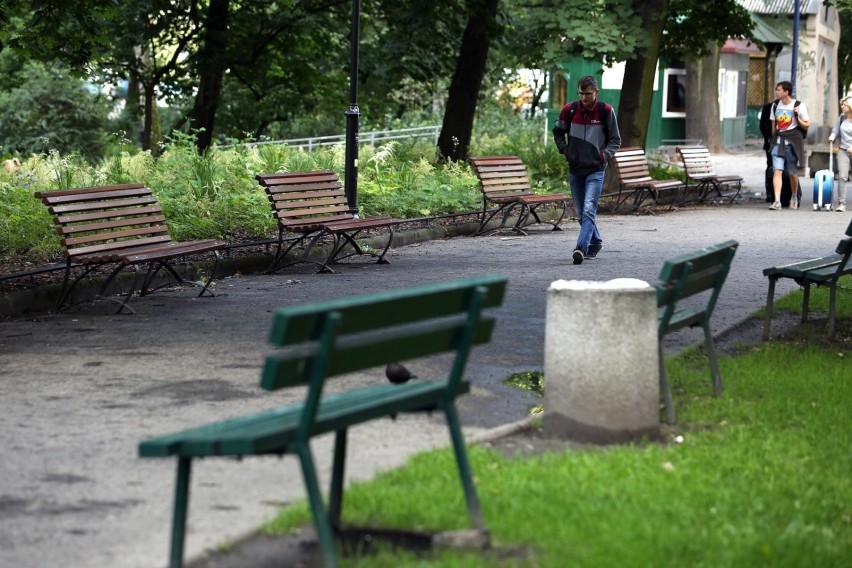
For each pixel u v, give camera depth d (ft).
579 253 53.11
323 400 16.90
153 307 41.73
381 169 79.20
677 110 183.42
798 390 27.58
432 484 19.31
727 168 136.77
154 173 69.97
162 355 32.68
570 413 23.17
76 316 39.88
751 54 217.15
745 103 214.07
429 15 104.32
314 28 114.21
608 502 18.47
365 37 131.34
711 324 37.52
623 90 90.38
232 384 28.91
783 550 16.49
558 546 16.44
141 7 112.57
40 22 63.16
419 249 60.90
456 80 96.53
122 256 40.24
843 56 235.61
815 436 23.30
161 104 171.94
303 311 14.32
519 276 49.24
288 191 52.75
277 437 14.97
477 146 102.47
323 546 14.76
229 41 111.24
